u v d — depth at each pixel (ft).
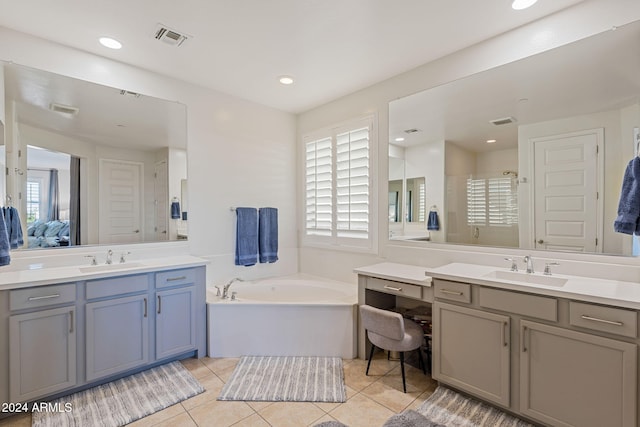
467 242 8.26
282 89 10.73
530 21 7.06
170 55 8.50
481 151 7.96
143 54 8.44
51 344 6.57
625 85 6.07
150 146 9.51
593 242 6.47
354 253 11.05
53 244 8.00
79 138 8.36
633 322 4.77
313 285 11.19
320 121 12.25
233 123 11.35
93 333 7.07
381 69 9.28
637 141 5.97
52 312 6.57
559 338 5.47
